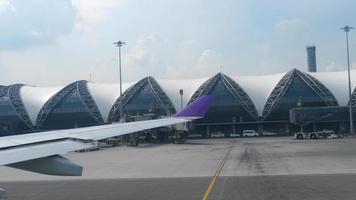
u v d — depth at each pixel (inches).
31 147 367.6
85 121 5211.6
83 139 394.3
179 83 5413.4
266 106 5098.4
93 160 1875.0
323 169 1196.5
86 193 852.0
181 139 3442.4
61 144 375.6
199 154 2033.7
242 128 5221.5
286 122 5068.9
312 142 2903.5
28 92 5403.5
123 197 784.3
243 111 5142.7
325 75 5260.8
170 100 5162.4
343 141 2960.1
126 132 425.4
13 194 854.5
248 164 1419.8
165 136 3961.6
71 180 1101.1
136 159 1857.8
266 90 5201.8
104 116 5177.2
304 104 5044.3
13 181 1095.6
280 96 5068.9
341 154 1747.0
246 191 806.5
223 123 5167.3
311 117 4033.0
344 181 926.4
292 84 5118.1
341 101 4995.1
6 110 5177.2
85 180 1096.8
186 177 1103.6
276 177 1032.8
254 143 3065.9
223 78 5265.8
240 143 3147.1
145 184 980.6
